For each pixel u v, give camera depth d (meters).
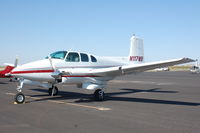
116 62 11.84
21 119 5.98
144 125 5.52
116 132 4.91
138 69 9.60
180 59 8.18
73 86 17.34
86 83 9.61
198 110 7.60
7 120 5.85
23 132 4.80
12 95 11.12
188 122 5.87
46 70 8.90
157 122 5.84
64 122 5.73
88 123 5.66
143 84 20.23
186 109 7.79
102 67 10.84
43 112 6.96
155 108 7.93
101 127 5.30
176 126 5.45
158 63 8.74
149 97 11.16
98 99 9.68
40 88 15.09
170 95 12.12
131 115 6.67
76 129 5.11
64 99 10.09
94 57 10.61
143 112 7.16
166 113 7.03
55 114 6.69
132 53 13.21
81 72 9.26
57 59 9.27
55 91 11.31
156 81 24.69
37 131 4.90
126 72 10.05
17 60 9.79
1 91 13.05
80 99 10.14
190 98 10.88
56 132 4.86
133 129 5.16
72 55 9.68
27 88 15.06
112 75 10.23
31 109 7.42
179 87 17.20
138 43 13.66
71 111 7.18
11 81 22.52
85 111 7.21
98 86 9.57
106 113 6.92
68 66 9.40
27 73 8.51
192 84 20.25
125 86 18.05
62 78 8.98
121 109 7.65
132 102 9.38
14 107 7.77
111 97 11.11
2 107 7.75
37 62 8.89
